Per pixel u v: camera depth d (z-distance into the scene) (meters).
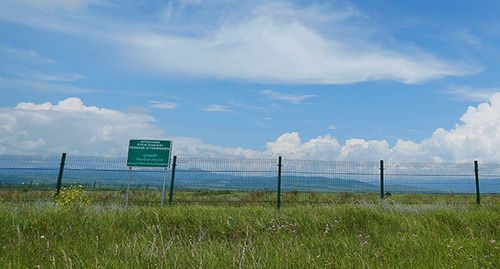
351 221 9.23
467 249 5.80
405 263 4.95
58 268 4.64
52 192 13.26
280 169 14.75
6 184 13.81
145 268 4.58
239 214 9.67
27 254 5.35
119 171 14.39
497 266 4.94
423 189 15.52
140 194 16.03
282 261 4.84
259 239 7.25
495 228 8.12
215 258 4.84
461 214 9.15
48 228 7.61
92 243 6.34
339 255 5.43
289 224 8.69
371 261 5.02
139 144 14.64
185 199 15.10
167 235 7.78
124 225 8.59
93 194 14.16
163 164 14.50
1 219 8.05
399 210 10.59
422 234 7.40
